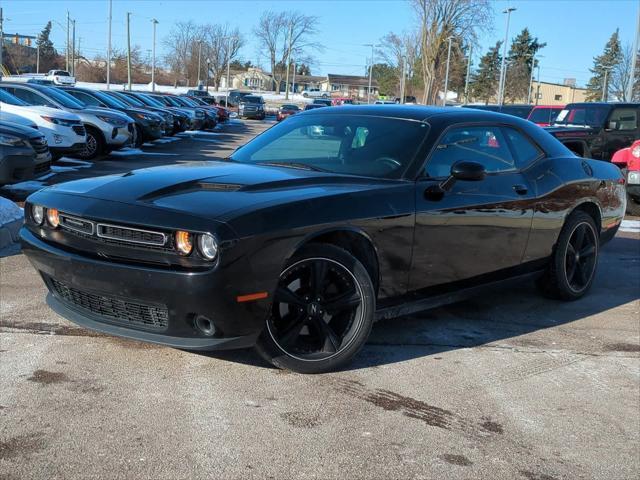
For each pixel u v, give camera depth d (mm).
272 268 3248
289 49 99000
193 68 95125
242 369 3658
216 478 2605
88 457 2699
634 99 50219
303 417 3148
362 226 3602
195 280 3074
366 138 4309
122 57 87062
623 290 5871
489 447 2994
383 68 93688
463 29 58125
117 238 3242
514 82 78750
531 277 5027
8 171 8547
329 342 3617
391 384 3588
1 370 3492
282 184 3660
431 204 3963
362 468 2744
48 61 89938
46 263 3508
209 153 18391
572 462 2918
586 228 5379
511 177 4633
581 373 3928
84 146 12922
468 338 4426
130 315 3363
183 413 3117
